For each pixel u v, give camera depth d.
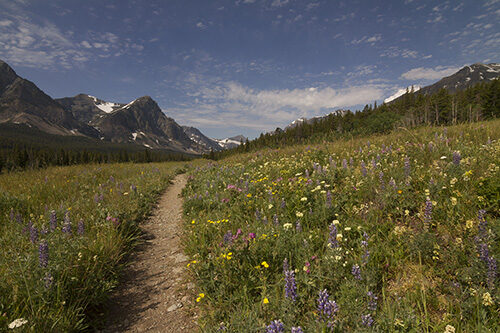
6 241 5.07
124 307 3.92
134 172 18.17
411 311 2.58
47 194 9.66
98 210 7.15
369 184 5.70
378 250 3.62
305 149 13.59
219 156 103.06
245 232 5.41
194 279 4.30
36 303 3.20
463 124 10.49
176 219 8.59
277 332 2.32
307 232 4.54
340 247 3.54
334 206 5.11
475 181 4.24
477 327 2.25
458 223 3.64
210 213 7.45
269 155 15.41
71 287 3.67
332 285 3.20
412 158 6.95
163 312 3.73
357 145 11.21
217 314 3.29
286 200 6.33
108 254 4.88
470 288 2.61
